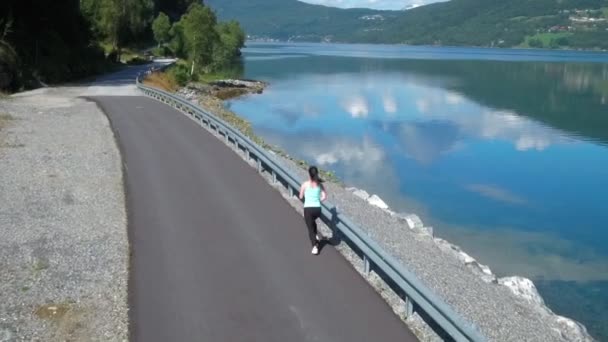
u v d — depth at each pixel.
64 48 52.69
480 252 17.36
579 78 90.50
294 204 14.73
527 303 11.85
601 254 17.48
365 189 23.56
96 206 14.00
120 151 20.39
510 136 37.84
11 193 14.70
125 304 8.98
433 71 102.88
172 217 13.25
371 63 127.31
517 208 21.94
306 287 9.72
